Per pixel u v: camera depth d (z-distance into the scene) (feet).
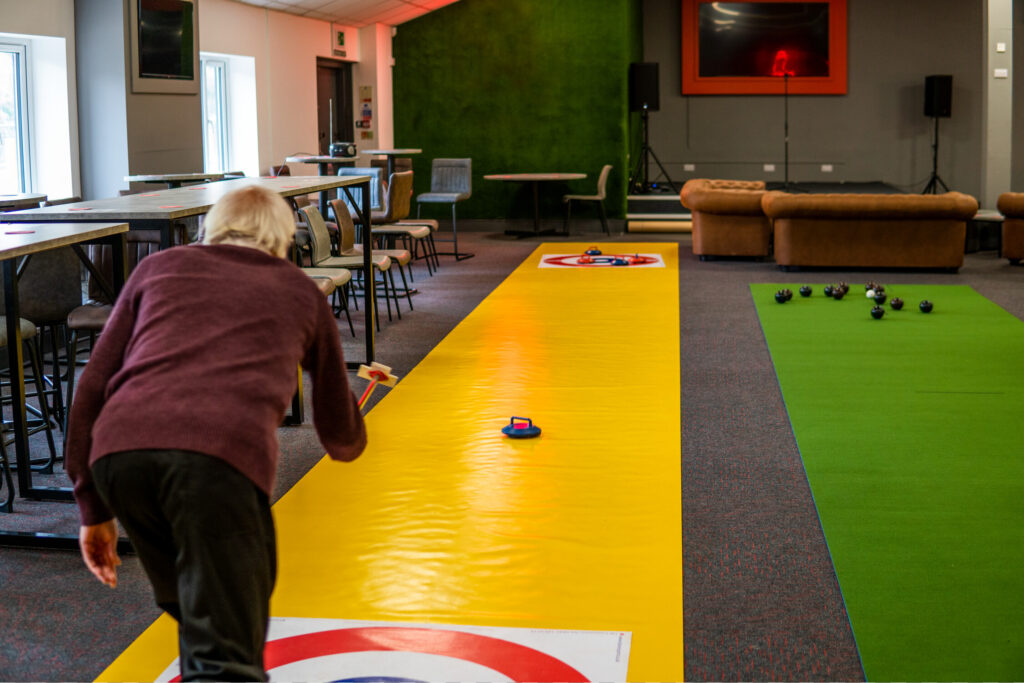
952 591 10.35
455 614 9.87
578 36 48.26
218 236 7.73
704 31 57.93
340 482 13.76
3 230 12.46
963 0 57.26
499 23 48.85
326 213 29.63
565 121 48.93
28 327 14.65
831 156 58.59
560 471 14.17
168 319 6.95
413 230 30.48
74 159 31.65
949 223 34.01
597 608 10.02
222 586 6.49
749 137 58.80
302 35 44.37
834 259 34.45
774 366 20.68
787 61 57.82
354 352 22.47
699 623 9.74
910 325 24.97
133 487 6.54
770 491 13.42
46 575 11.04
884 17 57.67
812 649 9.23
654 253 40.37
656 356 21.74
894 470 14.17
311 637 9.41
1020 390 18.52
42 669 9.01
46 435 15.48
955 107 57.93
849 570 10.89
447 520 12.34
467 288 31.73
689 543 11.70
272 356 6.92
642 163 58.23
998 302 28.30
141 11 31.73
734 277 33.63
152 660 9.16
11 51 30.19
